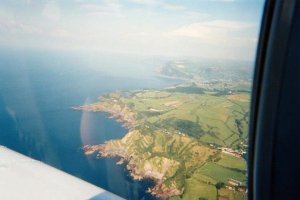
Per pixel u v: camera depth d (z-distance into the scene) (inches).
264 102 32.0
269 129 31.7
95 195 69.4
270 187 32.6
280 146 31.4
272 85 31.1
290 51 29.9
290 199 31.9
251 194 34.9
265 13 32.4
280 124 31.1
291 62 29.9
